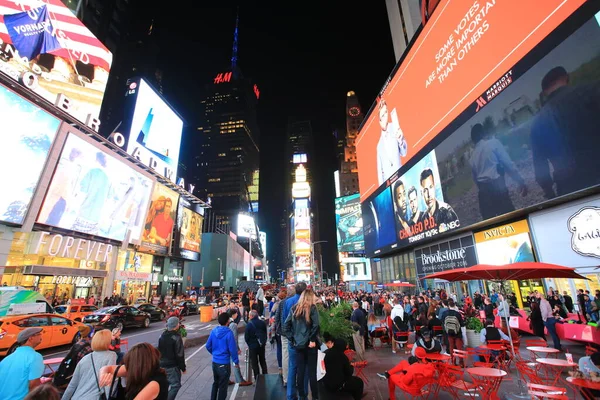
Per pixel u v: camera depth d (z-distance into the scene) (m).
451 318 9.52
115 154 36.59
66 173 29.39
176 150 58.47
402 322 12.43
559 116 15.80
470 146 22.77
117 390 3.58
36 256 28.27
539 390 5.81
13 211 24.47
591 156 14.25
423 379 6.07
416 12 52.06
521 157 18.11
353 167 148.88
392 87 37.47
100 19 74.81
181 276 59.28
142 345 3.42
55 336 13.81
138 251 45.22
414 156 31.69
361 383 5.80
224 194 176.12
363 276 80.94
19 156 24.84
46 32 30.62
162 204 49.34
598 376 5.51
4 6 26.81
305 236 109.25
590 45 14.41
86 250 32.38
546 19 16.70
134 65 114.56
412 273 36.12
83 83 34.50
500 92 19.84
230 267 90.81
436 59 27.48
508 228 20.75
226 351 6.52
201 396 7.45
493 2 20.62
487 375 5.87
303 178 116.75
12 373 4.19
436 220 27.42
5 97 23.77
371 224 45.84
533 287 19.16
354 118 158.38
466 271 8.19
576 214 15.97
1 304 13.22
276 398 6.22
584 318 13.71
